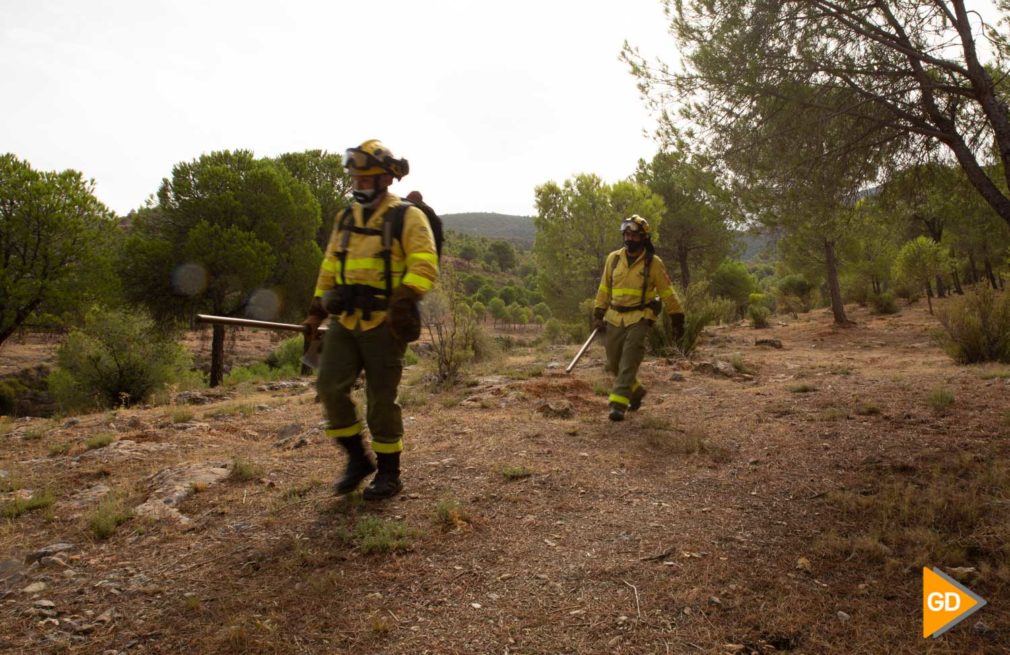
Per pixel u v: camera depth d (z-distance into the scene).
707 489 3.48
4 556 2.83
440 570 2.53
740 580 2.42
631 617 2.17
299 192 23.42
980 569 2.42
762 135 6.52
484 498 3.33
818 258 21.20
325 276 3.19
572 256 24.97
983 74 5.54
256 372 19.80
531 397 6.22
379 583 2.42
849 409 5.15
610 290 5.48
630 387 5.10
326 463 4.11
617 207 24.36
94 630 2.15
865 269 29.02
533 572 2.51
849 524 2.92
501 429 4.79
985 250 27.55
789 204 6.83
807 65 6.12
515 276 152.50
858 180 6.71
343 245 3.07
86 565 2.68
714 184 7.12
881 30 6.03
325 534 2.87
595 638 2.05
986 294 8.60
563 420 5.25
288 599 2.30
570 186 25.02
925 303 27.81
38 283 18.42
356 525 2.94
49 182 19.03
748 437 4.52
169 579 2.50
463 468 3.82
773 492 3.39
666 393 6.68
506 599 2.30
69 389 11.87
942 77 6.22
